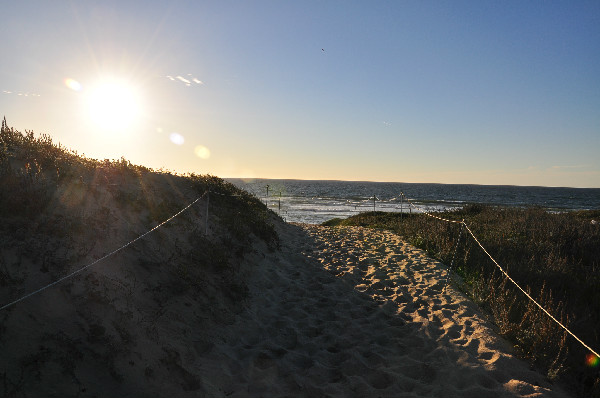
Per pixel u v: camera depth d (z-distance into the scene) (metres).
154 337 4.65
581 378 4.91
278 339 5.92
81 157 9.43
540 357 5.19
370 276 9.05
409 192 123.31
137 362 4.09
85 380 3.53
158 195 9.27
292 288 8.08
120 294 4.95
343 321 6.50
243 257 8.84
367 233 15.34
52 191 6.25
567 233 11.62
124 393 3.67
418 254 10.99
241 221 10.93
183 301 5.85
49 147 8.59
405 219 17.70
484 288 7.64
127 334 4.31
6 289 3.86
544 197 109.62
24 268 4.27
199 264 7.18
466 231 12.12
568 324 5.76
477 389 4.50
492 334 5.90
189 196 10.76
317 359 5.32
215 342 5.41
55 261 4.65
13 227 4.79
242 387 4.51
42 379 3.27
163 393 3.91
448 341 5.69
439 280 8.54
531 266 8.62
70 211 5.97
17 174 6.04
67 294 4.31
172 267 6.46
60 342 3.70
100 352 3.89
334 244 12.74
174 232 7.73
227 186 14.95
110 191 7.70
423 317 6.61
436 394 4.46
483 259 9.71
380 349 5.55
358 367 5.05
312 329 6.24
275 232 12.23
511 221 14.49
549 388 4.67
